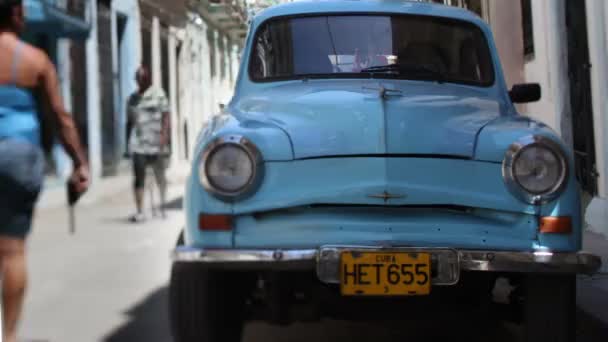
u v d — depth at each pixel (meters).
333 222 3.21
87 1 14.44
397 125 3.38
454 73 4.55
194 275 3.34
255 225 3.24
